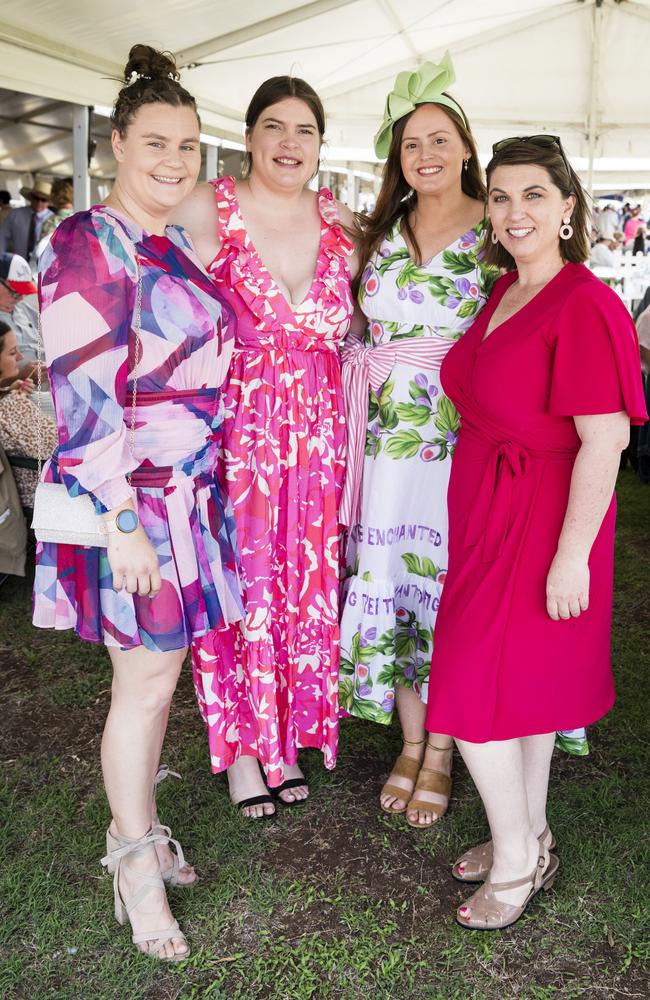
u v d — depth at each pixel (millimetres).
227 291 2105
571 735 2051
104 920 1906
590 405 1616
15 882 2006
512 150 1736
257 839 2186
